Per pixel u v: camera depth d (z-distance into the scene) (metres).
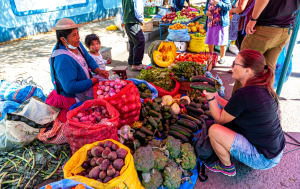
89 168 2.03
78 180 1.76
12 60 5.55
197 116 3.09
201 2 14.93
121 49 6.54
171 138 2.38
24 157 2.33
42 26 8.53
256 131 1.94
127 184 1.79
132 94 2.74
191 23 6.74
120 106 2.61
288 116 3.38
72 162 1.97
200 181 2.33
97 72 3.13
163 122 3.05
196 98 3.58
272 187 2.23
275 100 1.90
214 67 5.43
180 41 6.39
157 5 9.29
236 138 2.05
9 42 7.35
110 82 2.79
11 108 2.77
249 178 2.35
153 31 8.13
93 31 8.33
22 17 7.71
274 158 2.03
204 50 6.45
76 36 2.53
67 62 2.48
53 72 2.57
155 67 4.38
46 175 2.22
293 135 2.96
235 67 1.97
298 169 2.44
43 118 2.52
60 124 2.59
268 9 2.78
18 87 2.91
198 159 2.52
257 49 3.11
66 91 2.53
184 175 2.29
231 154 2.17
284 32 2.89
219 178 2.36
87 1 10.05
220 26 5.02
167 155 2.26
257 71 1.87
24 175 2.17
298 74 4.84
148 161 2.02
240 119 2.01
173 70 4.06
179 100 3.45
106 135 2.20
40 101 2.52
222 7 4.67
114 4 11.92
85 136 2.12
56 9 8.77
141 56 5.20
